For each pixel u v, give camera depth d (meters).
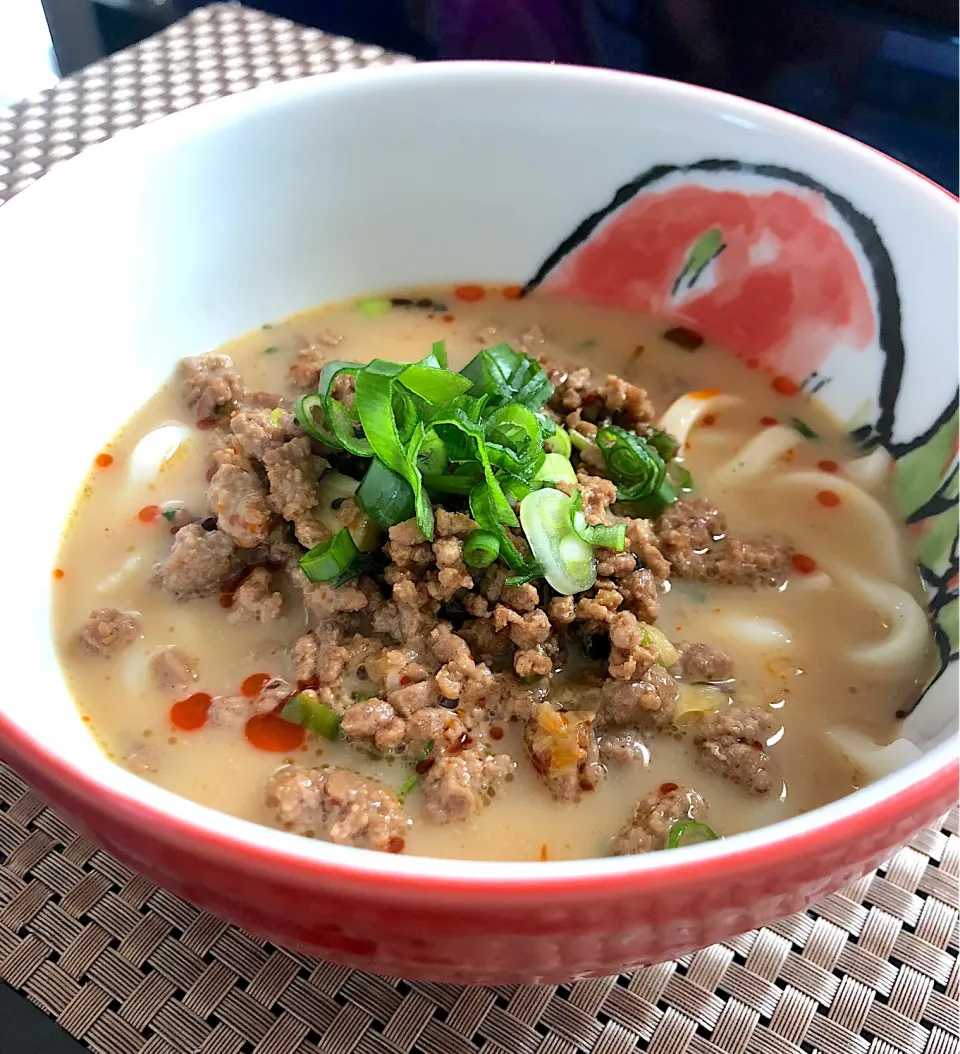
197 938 0.14
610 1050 0.13
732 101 0.20
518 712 0.15
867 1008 0.13
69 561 0.18
